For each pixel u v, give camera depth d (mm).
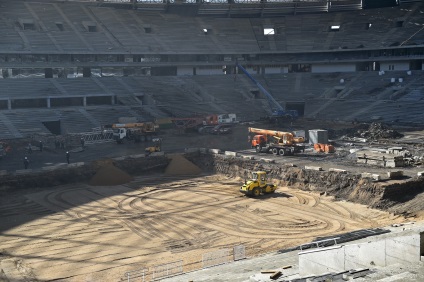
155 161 62562
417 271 17125
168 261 32531
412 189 45500
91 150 70500
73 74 98938
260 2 120125
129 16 115188
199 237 37500
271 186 49812
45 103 87250
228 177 58969
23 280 29797
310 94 106750
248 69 118438
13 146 70812
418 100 92875
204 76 112000
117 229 39531
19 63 90812
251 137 75938
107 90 95375
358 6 119625
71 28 102750
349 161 58688
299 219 41344
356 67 112875
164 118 87125
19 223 41250
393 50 105938
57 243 36406
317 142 69875
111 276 30281
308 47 113875
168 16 120312
